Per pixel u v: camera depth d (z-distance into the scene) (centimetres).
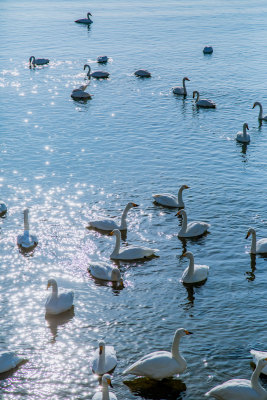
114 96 5653
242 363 2070
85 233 3100
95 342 2206
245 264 2777
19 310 2419
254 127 4828
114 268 2631
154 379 2003
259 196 3494
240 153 4234
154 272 2727
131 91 5816
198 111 5209
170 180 3753
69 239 3033
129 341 2206
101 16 10306
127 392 1948
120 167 3962
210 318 2345
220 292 2541
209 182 3712
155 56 7194
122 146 4353
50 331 2278
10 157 4128
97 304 2461
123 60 7006
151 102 5469
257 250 2867
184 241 3009
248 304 2442
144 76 6303
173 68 6625
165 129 4734
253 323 2303
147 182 3722
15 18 10138
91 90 5862
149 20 9794
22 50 7538
